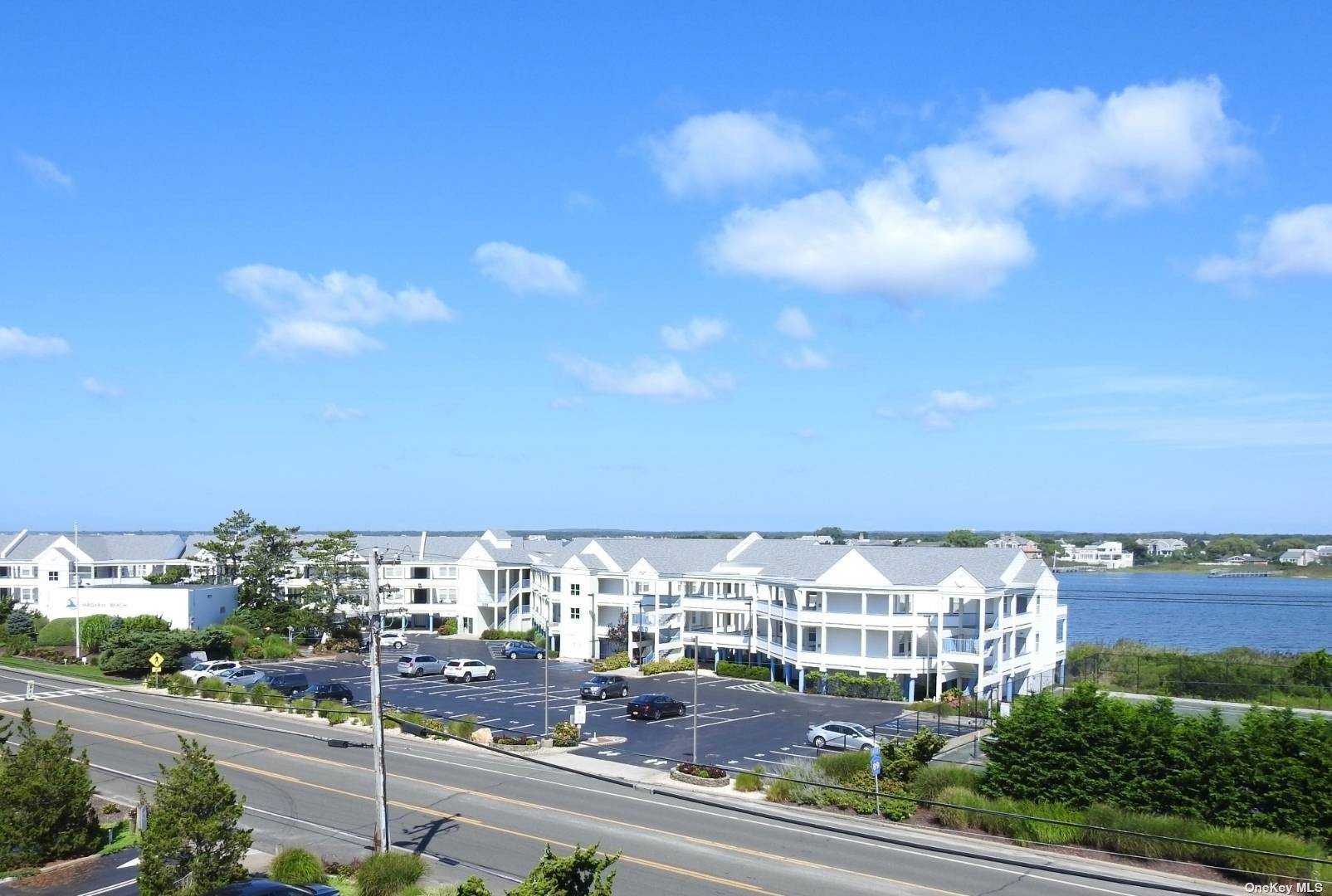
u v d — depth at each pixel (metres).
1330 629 154.12
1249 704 66.50
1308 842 31.23
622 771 44.38
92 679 71.62
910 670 68.25
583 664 84.19
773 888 28.14
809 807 37.81
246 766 43.47
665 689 70.94
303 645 91.50
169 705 60.66
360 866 28.09
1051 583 79.38
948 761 44.75
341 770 43.09
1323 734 32.62
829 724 50.44
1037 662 77.75
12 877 28.64
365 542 115.75
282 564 96.62
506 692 67.44
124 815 35.09
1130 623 161.88
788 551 83.75
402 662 76.00
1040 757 36.41
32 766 30.42
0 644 86.31
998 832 34.22
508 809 36.84
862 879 29.08
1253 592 175.75
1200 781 33.56
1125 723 35.34
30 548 104.44
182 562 109.44
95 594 87.38
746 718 59.03
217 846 24.36
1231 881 29.28
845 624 70.00
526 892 16.88
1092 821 33.12
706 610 83.25
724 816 36.41
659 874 29.28
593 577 86.75
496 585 104.62
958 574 68.44
